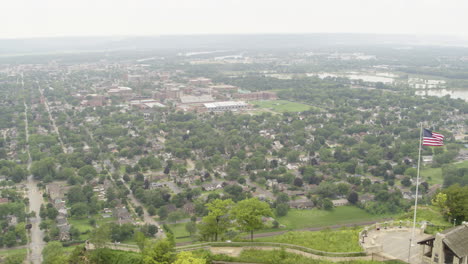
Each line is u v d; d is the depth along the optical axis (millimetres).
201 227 178500
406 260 129000
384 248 138500
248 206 169750
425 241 126438
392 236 148750
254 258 140250
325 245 148250
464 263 117562
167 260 134500
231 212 171875
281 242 156250
